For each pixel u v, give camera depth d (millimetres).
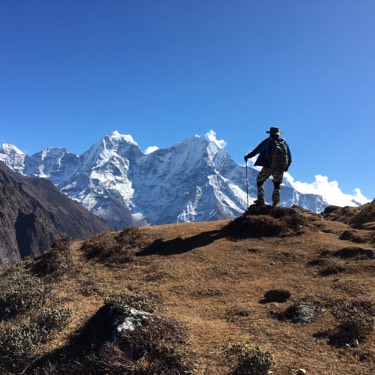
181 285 14562
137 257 18484
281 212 21875
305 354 8984
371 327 9664
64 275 16984
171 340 9336
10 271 19422
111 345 8766
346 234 19672
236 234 20453
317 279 14070
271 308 11742
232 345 9461
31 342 9914
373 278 13125
